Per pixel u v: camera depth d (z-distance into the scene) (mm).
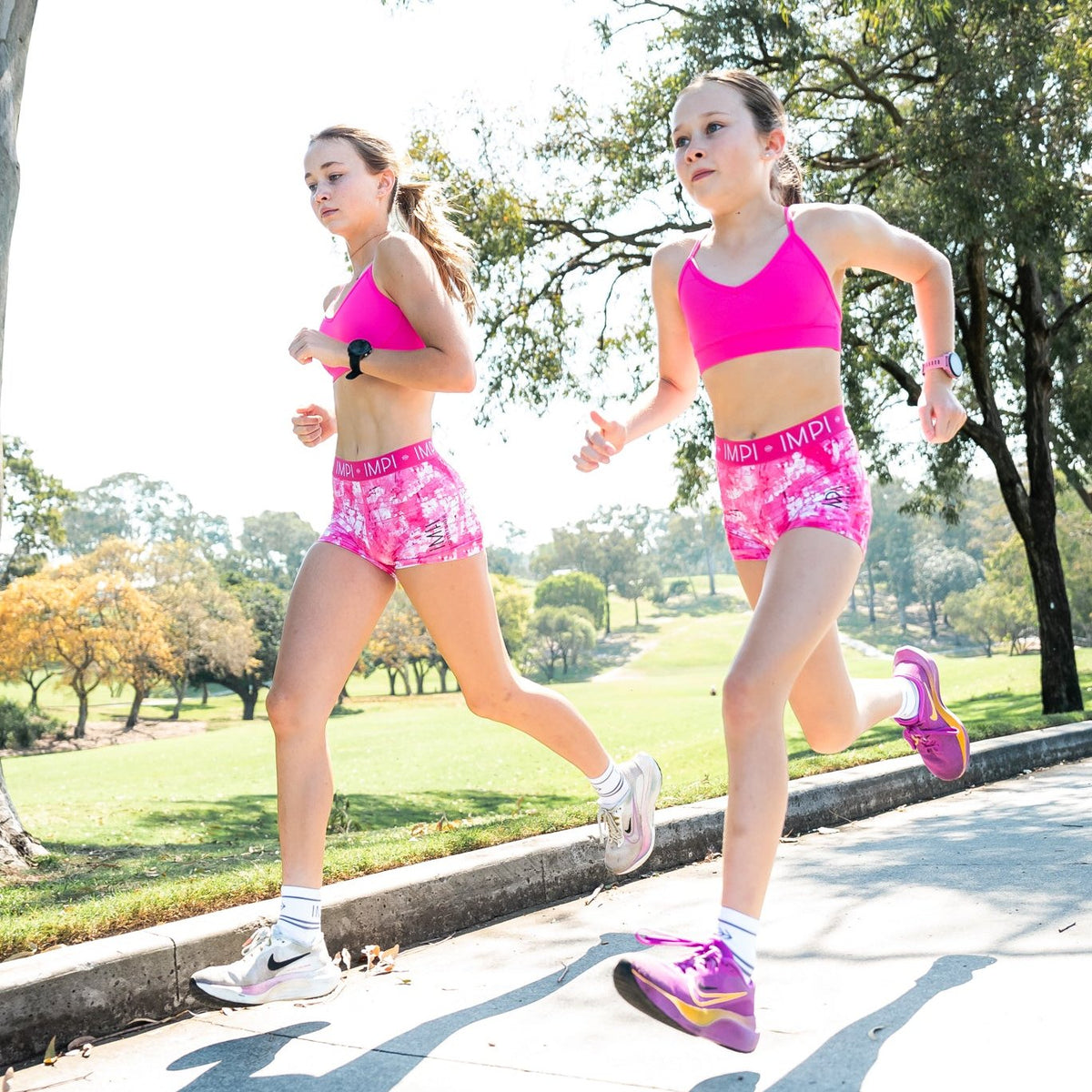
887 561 141250
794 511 2771
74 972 2730
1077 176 13953
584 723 3346
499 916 3803
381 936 3428
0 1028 2580
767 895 3807
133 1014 2832
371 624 3115
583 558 150875
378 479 3078
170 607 66562
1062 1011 2416
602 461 3092
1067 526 55031
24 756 44562
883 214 14078
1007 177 12188
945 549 135000
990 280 16562
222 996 2682
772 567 2693
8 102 5984
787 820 5105
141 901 3361
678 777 14516
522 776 21203
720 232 2971
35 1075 2514
